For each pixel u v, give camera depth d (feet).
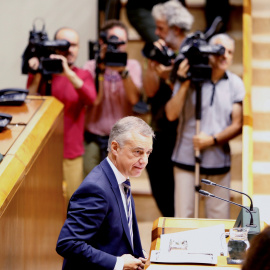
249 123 55.83
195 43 53.21
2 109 44.98
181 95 55.16
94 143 59.62
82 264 28.73
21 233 34.68
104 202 29.27
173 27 61.82
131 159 29.63
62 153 49.55
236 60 62.69
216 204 55.83
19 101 45.93
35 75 56.24
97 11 68.59
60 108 48.29
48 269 42.93
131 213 31.81
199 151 54.85
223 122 55.93
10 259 32.14
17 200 33.76
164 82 58.95
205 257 27.81
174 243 29.43
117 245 30.04
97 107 59.31
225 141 55.52
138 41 64.18
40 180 40.16
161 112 59.00
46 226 42.27
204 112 55.77
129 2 63.98
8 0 69.00
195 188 54.65
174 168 57.06
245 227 29.89
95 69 58.08
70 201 29.66
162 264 27.43
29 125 41.34
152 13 62.80
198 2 63.87
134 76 60.18
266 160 57.88
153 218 60.39
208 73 53.31
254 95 61.31
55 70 54.70
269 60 63.41
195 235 30.40
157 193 60.13
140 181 61.11
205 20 64.18
